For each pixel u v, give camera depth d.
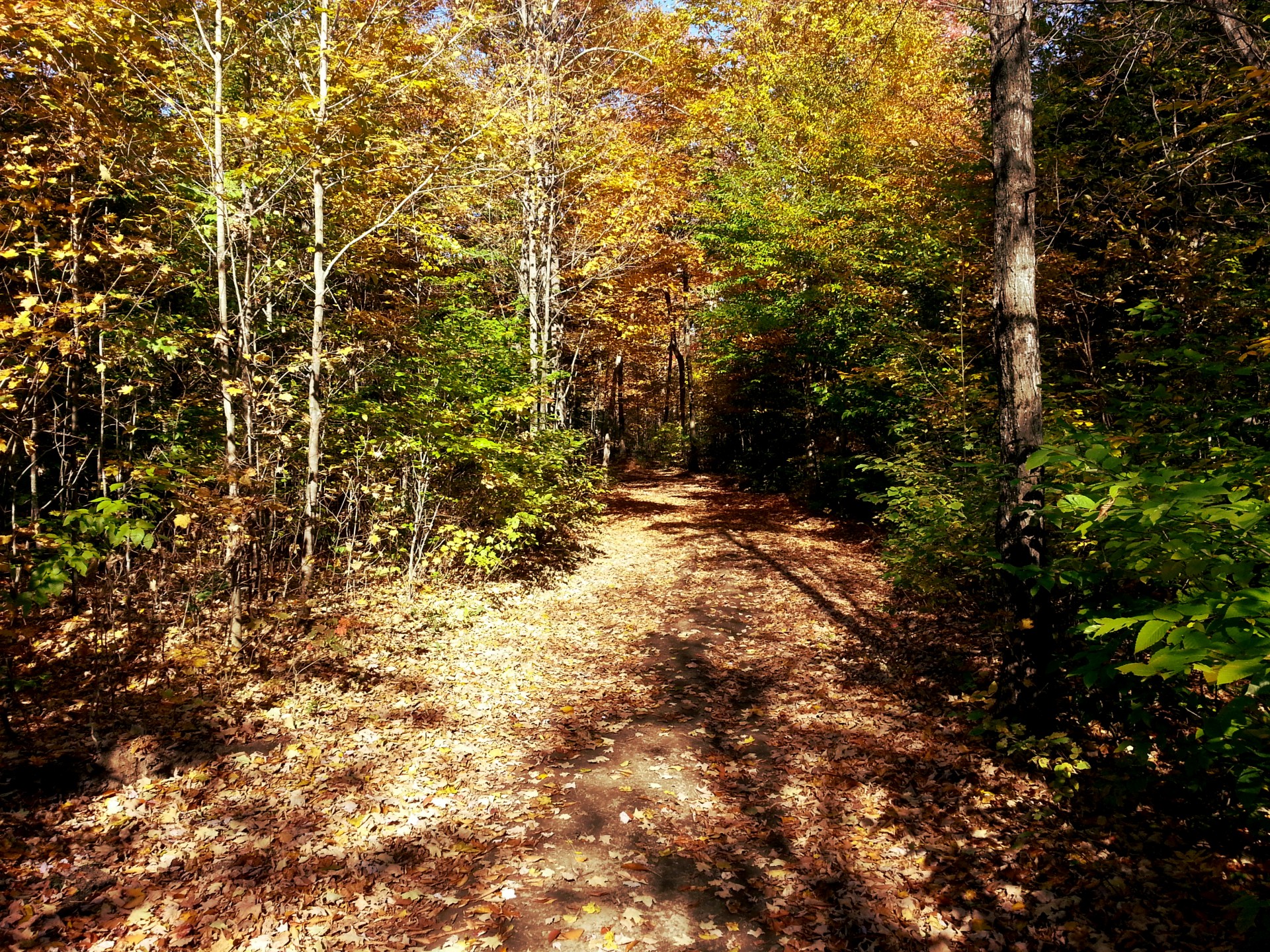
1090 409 6.93
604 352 24.30
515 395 10.47
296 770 4.87
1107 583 4.36
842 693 6.64
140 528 4.93
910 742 5.47
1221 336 5.54
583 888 3.85
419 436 9.18
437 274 11.25
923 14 14.80
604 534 15.80
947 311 10.53
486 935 3.42
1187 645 2.06
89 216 6.58
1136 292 7.92
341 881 3.76
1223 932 3.20
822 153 15.53
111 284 6.87
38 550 6.03
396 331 9.13
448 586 9.41
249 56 7.59
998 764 4.95
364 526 9.73
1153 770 4.32
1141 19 6.14
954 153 10.30
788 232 14.77
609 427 33.16
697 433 29.27
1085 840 4.03
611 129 13.73
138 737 4.90
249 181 7.32
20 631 4.27
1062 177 7.97
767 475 20.98
